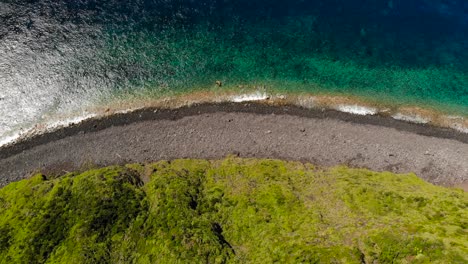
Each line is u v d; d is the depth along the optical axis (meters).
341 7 55.41
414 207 34.62
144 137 42.75
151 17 52.47
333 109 45.81
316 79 47.91
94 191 36.06
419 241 30.11
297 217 33.75
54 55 48.16
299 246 30.72
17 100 44.34
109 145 42.06
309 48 50.69
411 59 50.41
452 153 42.84
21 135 42.28
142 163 41.00
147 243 32.16
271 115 44.91
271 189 36.53
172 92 46.06
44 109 43.97
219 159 41.53
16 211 35.28
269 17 53.56
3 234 33.44
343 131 44.03
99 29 50.94
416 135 44.16
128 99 45.28
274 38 51.34
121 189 36.62
